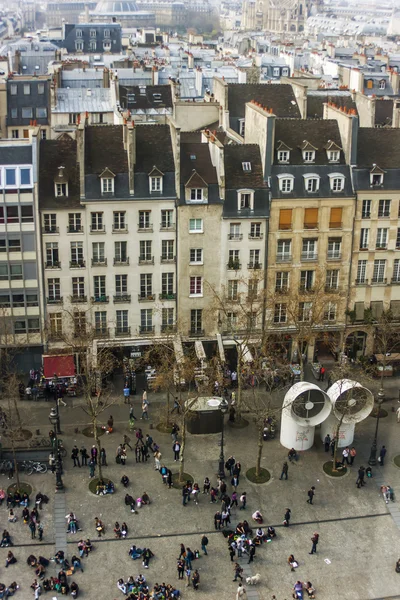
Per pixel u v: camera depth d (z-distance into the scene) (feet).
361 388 279.28
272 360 317.22
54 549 234.58
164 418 302.04
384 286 341.00
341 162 327.88
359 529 247.09
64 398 315.99
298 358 343.05
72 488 262.06
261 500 258.98
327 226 327.26
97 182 308.81
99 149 316.40
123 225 313.53
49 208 304.09
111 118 487.20
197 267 323.57
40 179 309.42
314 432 293.64
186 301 328.08
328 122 337.52
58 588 216.95
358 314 342.03
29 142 311.06
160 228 314.96
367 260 336.08
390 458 283.79
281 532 244.63
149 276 321.93
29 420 299.58
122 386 326.24
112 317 324.60
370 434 299.38
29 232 305.73
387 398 324.39
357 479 270.67
